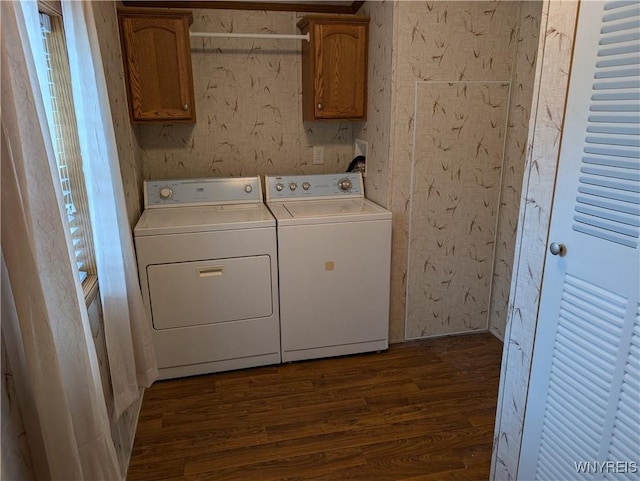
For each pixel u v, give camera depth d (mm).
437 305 2811
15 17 843
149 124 2789
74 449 944
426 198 2605
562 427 1230
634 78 926
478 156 2605
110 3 2131
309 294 2473
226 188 2754
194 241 2250
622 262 993
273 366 2537
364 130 2857
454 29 2387
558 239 1186
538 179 1243
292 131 3018
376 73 2580
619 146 974
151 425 2059
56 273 963
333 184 2893
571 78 1094
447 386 2340
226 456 1866
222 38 2775
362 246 2477
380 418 2090
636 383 984
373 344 2656
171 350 2367
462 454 1865
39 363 868
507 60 2492
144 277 2234
